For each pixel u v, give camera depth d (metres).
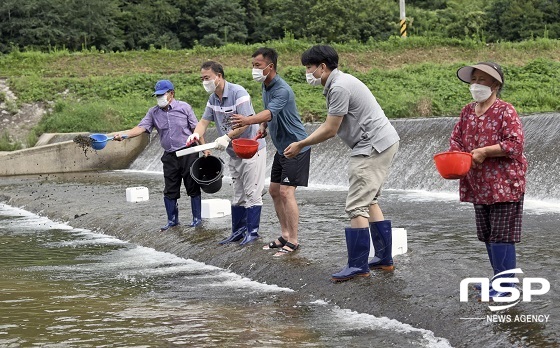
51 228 12.43
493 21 43.34
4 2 42.59
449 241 8.68
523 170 6.00
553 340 5.33
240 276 8.35
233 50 35.22
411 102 23.23
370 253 7.62
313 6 45.03
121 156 24.00
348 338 5.98
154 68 33.31
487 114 6.05
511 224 6.05
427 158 15.80
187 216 11.51
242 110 8.88
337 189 15.92
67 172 23.09
